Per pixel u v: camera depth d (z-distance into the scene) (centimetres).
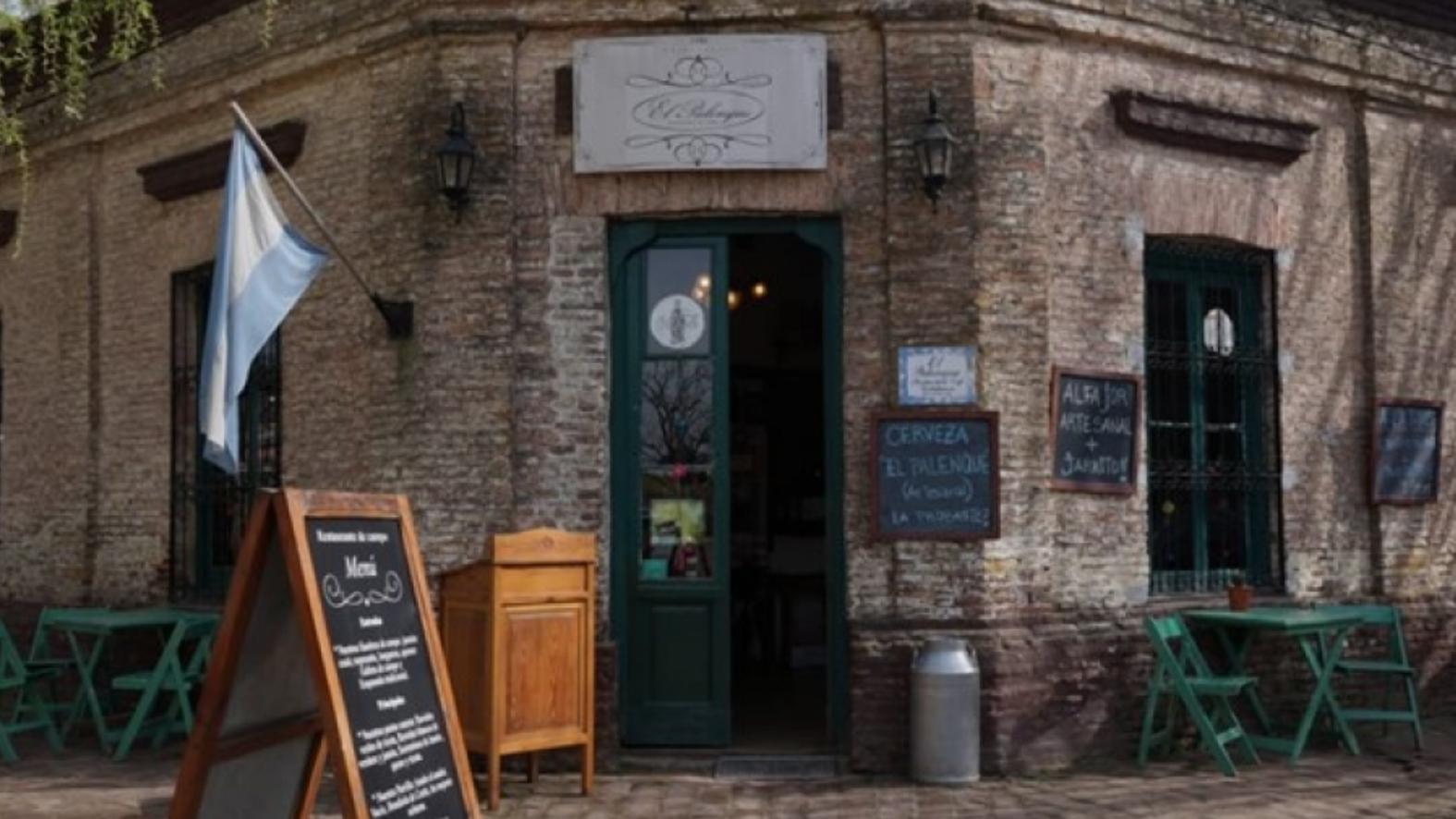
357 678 514
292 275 805
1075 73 942
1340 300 1070
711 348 916
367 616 530
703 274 921
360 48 948
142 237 1145
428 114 913
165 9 1091
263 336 777
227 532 1089
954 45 898
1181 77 991
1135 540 948
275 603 533
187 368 1122
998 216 898
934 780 834
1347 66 1065
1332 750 956
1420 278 1112
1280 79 1039
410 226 917
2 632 1001
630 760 884
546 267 904
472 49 909
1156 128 962
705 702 907
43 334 1227
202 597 1091
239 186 781
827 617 911
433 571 891
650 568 917
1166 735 922
